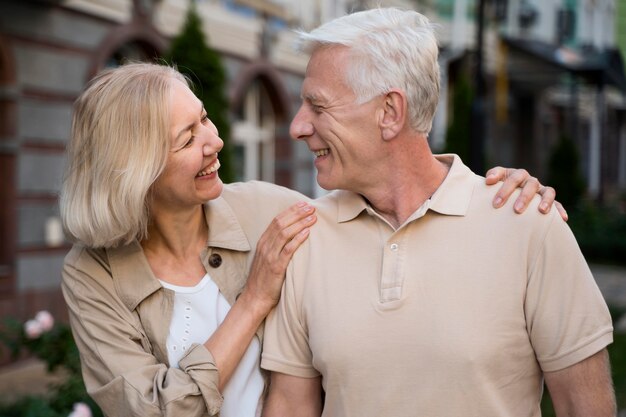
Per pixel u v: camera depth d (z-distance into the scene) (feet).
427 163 6.40
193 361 6.30
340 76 6.13
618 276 39.24
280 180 38.91
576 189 58.13
